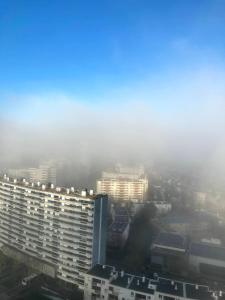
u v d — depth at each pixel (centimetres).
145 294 15138
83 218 17888
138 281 16112
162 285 15625
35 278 18375
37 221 19750
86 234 17838
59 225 18712
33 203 19938
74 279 18100
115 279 16238
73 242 18212
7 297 16412
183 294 14762
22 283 17738
